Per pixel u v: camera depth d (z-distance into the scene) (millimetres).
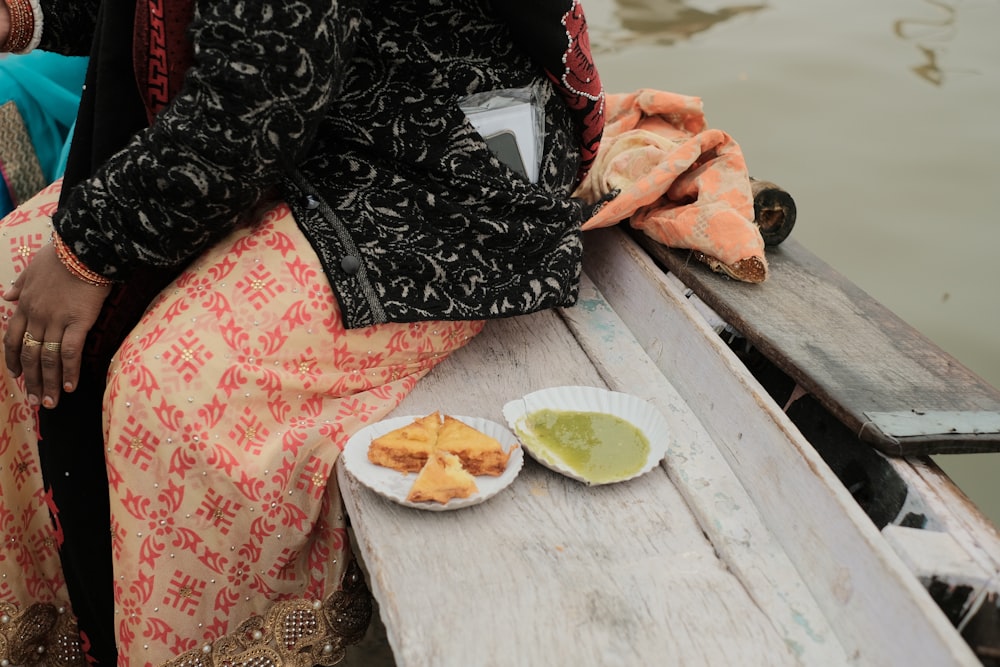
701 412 1465
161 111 1200
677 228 1716
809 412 1540
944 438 1294
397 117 1352
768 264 1775
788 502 1234
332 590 1334
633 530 1253
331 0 1146
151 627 1251
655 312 1651
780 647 1097
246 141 1158
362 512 1239
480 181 1384
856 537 1116
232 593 1285
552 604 1134
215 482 1222
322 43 1148
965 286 2482
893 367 1460
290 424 1311
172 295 1275
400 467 1287
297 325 1295
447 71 1363
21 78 1929
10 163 1951
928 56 3561
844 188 2805
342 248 1330
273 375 1271
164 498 1223
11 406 1378
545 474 1335
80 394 1378
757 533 1249
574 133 1606
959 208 2730
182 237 1220
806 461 1221
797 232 2639
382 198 1364
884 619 1056
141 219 1191
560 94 1525
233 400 1240
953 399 1385
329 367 1355
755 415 1344
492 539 1219
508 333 1643
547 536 1230
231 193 1193
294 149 1203
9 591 1399
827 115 3141
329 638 1343
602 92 1590
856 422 1325
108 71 1296
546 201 1454
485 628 1100
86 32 1553
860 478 1379
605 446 1372
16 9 1475
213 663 1288
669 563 1205
